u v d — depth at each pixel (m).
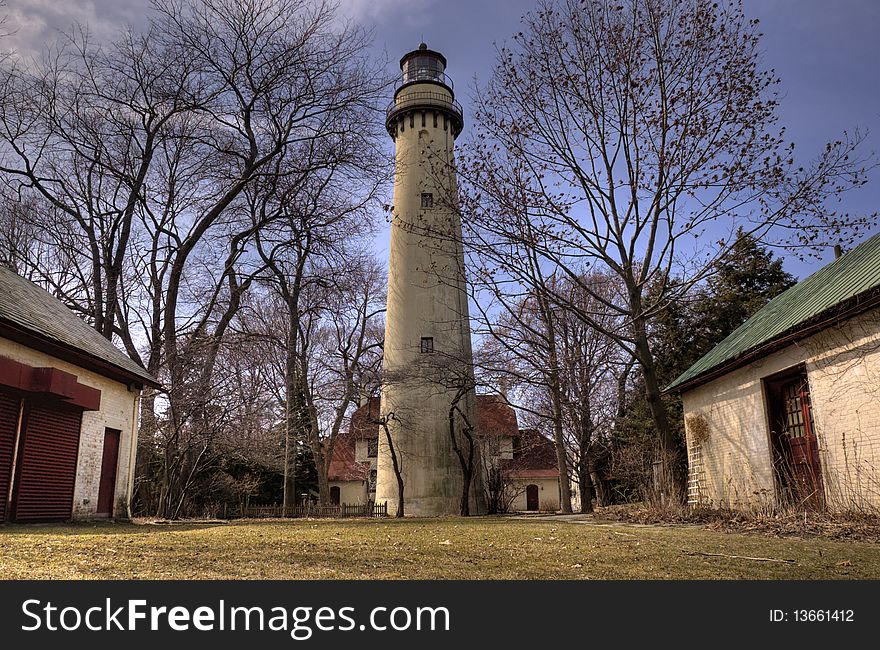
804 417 11.57
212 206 23.05
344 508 26.05
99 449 14.42
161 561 4.46
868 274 10.02
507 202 14.34
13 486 11.66
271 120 22.33
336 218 23.45
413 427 25.89
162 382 20.34
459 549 5.55
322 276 27.11
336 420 30.50
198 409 20.48
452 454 25.83
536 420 29.70
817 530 8.09
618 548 5.78
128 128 22.20
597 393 27.20
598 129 14.54
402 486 24.38
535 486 43.88
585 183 14.78
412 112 29.16
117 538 6.52
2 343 11.05
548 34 14.48
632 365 25.03
